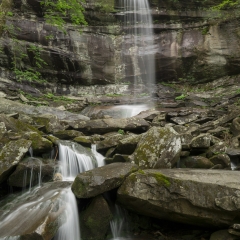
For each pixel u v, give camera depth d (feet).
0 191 18.48
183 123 29.68
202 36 46.11
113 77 47.50
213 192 14.17
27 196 17.08
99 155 22.63
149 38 48.57
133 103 41.32
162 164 18.10
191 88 46.14
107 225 15.65
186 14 47.39
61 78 44.70
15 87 39.22
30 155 19.83
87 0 47.09
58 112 30.48
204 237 15.35
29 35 42.45
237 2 43.96
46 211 13.83
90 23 48.01
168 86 46.80
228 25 44.86
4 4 29.12
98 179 15.19
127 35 49.19
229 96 38.09
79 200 15.88
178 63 46.57
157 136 19.12
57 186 17.12
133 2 49.39
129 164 17.10
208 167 20.58
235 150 21.65
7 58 40.01
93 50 46.91
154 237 16.05
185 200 14.56
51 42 44.01
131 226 16.80
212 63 44.80
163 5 48.24
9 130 21.43
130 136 22.35
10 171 17.97
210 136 23.17
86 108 39.14
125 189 15.26
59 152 20.74
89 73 46.24
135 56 48.08
